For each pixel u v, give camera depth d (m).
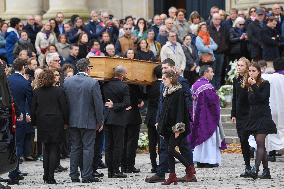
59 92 25.69
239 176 26.72
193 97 30.23
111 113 26.91
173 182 24.83
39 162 33.12
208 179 26.03
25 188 24.45
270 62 39.03
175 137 24.55
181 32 40.44
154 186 24.41
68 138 33.38
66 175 28.39
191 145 30.05
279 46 39.41
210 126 30.02
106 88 27.06
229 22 40.81
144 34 40.00
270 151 31.48
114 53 35.56
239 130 26.16
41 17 45.66
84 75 26.00
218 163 30.22
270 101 30.81
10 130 22.20
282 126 30.88
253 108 25.59
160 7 49.25
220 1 47.69
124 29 39.28
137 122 28.42
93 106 25.86
